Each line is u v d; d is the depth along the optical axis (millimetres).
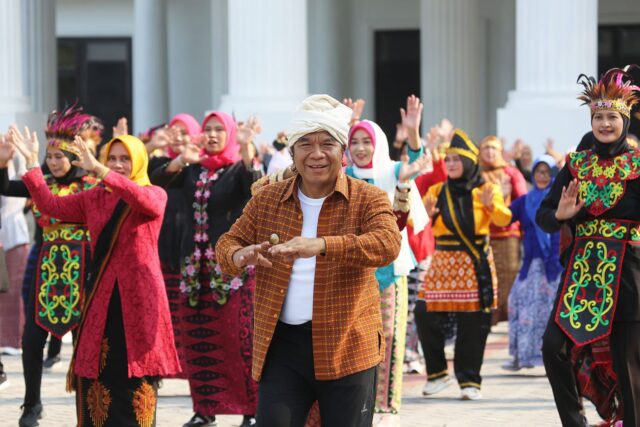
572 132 20828
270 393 6875
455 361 12719
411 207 10180
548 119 20922
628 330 8820
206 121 11062
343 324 6824
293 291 6922
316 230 6965
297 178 7082
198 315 10883
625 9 30766
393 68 32562
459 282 12633
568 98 21000
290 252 6492
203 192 10898
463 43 26391
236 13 21828
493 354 16203
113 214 9023
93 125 12797
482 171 15883
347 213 6934
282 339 6965
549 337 9023
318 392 6945
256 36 21734
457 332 12656
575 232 9172
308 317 6910
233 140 11070
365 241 6637
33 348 11039
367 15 32188
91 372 8969
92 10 34656
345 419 6840
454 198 12695
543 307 14344
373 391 6984
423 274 14531
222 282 10797
